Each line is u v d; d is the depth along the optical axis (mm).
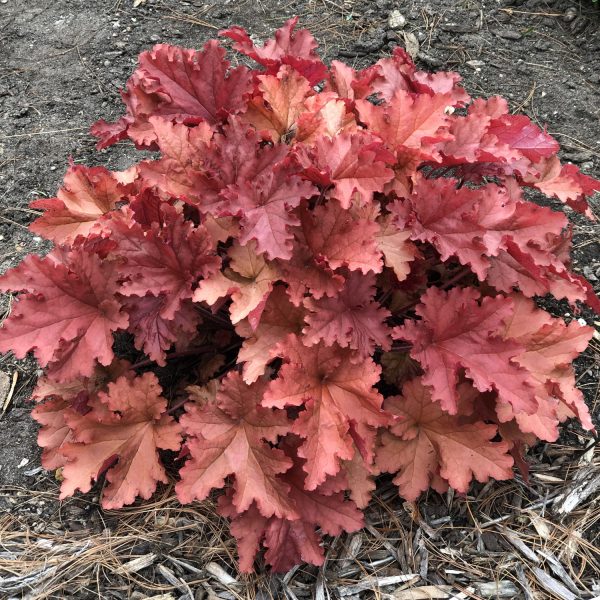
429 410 520
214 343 583
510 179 571
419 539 542
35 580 517
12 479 579
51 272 495
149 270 506
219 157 509
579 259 712
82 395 547
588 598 510
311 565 529
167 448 511
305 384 487
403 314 573
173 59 568
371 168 491
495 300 488
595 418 611
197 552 530
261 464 488
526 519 553
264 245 480
